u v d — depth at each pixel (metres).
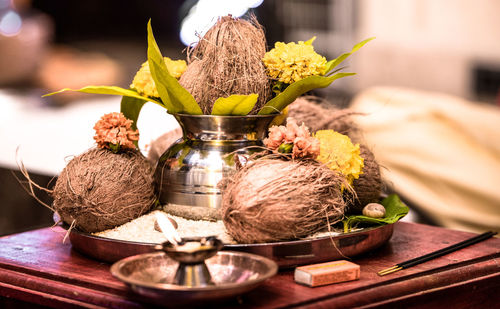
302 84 1.14
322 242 1.07
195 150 1.20
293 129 1.09
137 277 0.97
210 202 1.17
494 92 3.29
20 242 1.26
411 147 2.19
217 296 0.88
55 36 5.58
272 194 1.02
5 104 3.66
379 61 3.65
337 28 3.55
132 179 1.16
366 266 1.12
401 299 1.03
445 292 1.09
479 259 1.17
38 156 2.64
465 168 2.10
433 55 3.50
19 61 4.02
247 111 1.15
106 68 4.50
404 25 3.56
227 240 1.10
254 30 1.24
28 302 1.08
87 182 1.13
